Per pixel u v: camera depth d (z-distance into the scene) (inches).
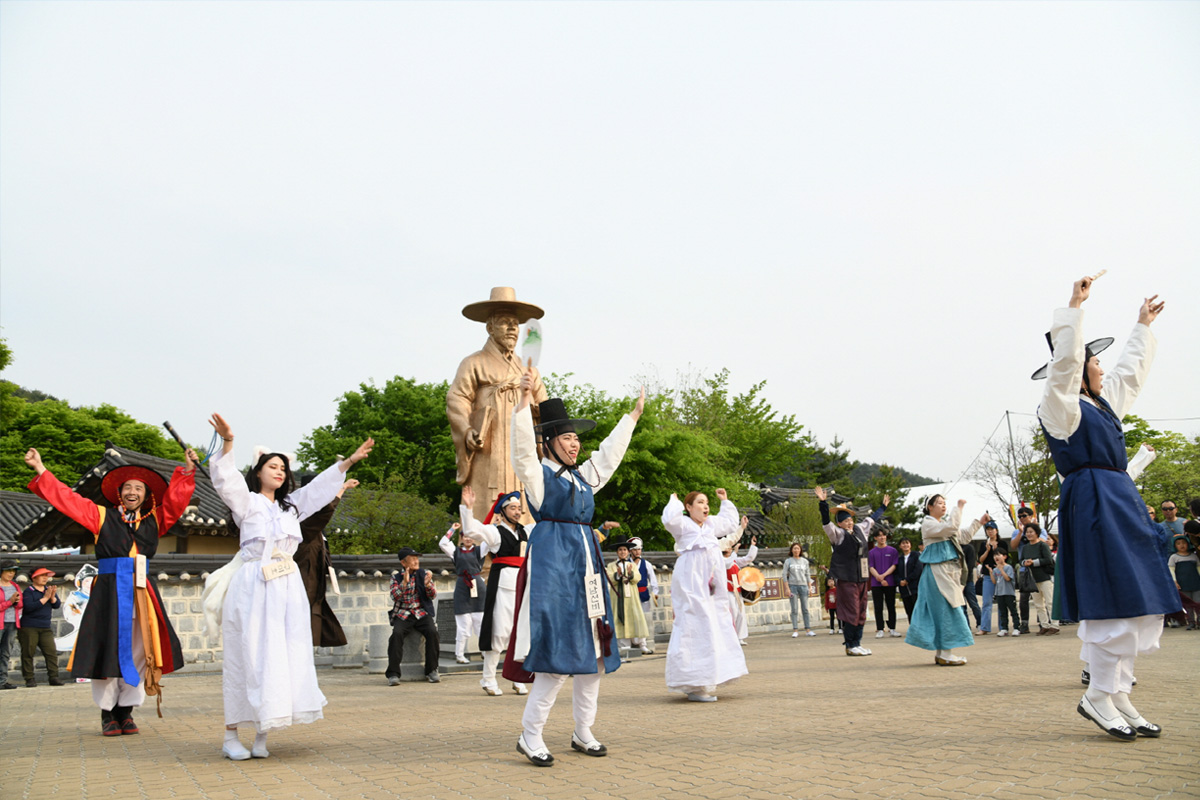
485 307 644.1
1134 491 197.5
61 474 1530.5
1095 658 194.5
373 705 345.4
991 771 169.3
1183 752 175.9
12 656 542.9
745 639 699.4
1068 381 195.0
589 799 165.3
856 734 224.7
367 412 1640.0
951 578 410.6
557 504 213.2
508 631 375.9
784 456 1859.0
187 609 622.2
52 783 195.3
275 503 237.1
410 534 899.4
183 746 247.4
